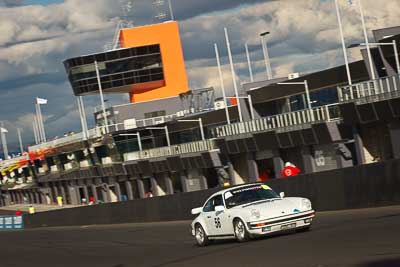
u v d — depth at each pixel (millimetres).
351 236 16562
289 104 66812
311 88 62188
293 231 20375
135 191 95438
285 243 17516
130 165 89750
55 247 30828
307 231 19734
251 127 64688
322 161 57719
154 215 42969
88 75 104812
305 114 57719
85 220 52688
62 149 113750
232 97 68312
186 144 77188
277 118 61094
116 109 104875
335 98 59750
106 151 97812
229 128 68250
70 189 117062
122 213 47125
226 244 20344
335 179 27328
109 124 107938
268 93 67438
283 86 65000
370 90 49906
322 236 17672
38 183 133625
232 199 20188
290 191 30438
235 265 15039
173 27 112250
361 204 25812
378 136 52312
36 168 132125
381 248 13727
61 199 113938
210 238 21203
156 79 108688
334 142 54781
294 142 59031
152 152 85000
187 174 79438
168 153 81625
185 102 97000
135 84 107500
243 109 72375
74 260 23281
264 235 19594
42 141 126188
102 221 50094
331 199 27734
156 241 27062
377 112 49094
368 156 53000
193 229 21922
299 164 61312
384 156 52188
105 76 105875
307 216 19359
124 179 96250
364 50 52688
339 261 12898
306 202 19531
